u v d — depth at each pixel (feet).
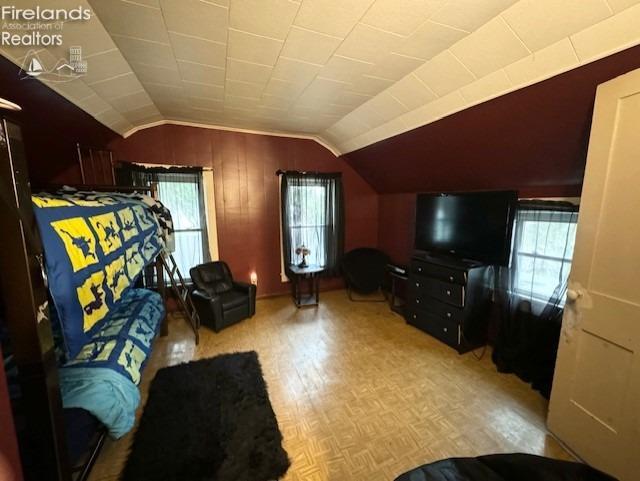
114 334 5.95
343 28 5.31
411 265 10.89
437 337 9.84
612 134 4.45
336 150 14.35
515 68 5.62
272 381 7.51
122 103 8.25
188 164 11.73
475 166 9.14
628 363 4.31
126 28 5.20
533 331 7.71
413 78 7.23
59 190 6.73
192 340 9.82
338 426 5.97
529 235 8.09
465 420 6.14
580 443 5.07
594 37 4.46
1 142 2.59
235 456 5.21
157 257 9.37
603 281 4.65
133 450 5.30
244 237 13.25
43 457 3.17
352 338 10.00
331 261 14.83
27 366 2.95
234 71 7.00
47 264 3.18
